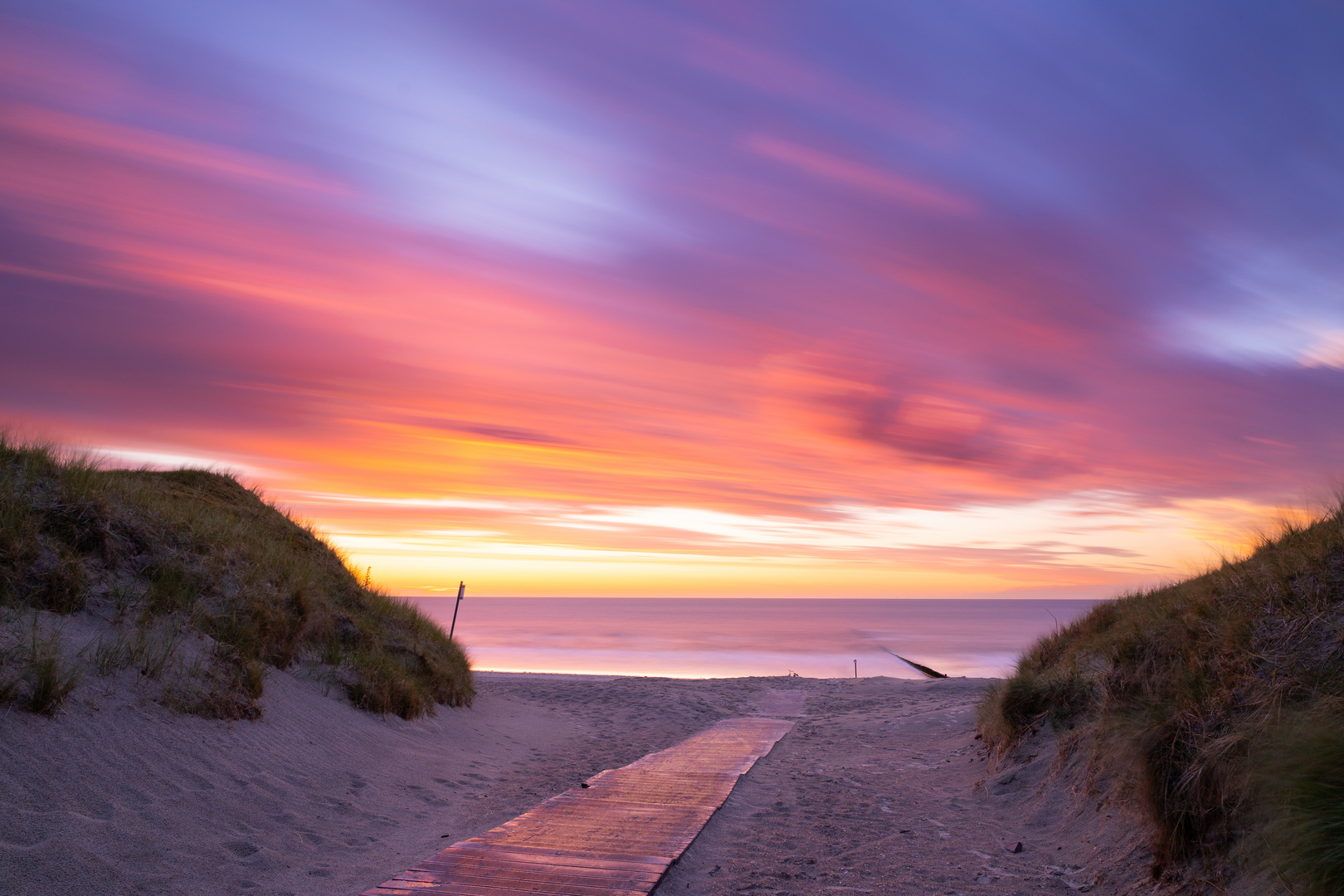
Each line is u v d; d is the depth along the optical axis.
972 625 93.69
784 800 7.69
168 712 6.41
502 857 5.40
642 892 4.72
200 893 4.46
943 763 9.64
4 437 8.42
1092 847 5.64
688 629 81.31
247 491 13.86
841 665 40.00
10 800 4.48
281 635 9.30
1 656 5.64
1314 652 5.03
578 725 13.42
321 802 6.37
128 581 7.88
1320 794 3.66
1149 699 5.96
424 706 10.74
